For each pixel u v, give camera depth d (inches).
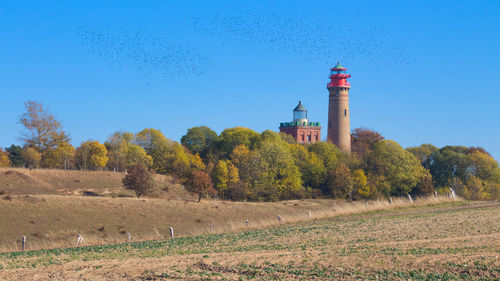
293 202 3878.0
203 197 4065.0
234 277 1056.8
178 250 1590.8
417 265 1131.9
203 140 5797.2
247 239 1873.8
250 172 4534.9
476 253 1245.7
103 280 1043.3
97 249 1755.7
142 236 2271.2
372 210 2940.5
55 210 2632.9
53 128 4606.3
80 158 4702.3
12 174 3708.2
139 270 1143.0
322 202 3959.2
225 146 5438.0
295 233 2003.0
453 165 5137.8
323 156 5231.3
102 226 2519.7
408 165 4854.8
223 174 4311.0
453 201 3265.3
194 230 2491.4
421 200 3289.9
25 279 1061.8
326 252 1358.3
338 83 5915.4
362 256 1259.8
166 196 3873.0
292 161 4744.1
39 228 2381.9
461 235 1635.1
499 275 1026.1
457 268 1091.9
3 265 1299.2
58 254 1628.9
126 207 2883.9
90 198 2945.4
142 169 3599.9
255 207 3398.1
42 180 3782.0
